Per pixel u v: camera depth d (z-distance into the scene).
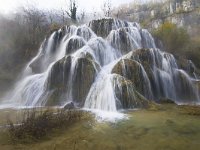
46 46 26.98
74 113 11.84
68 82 17.20
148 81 17.50
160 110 13.48
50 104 16.30
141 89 16.91
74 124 10.38
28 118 9.91
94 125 10.27
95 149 7.69
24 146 7.88
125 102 14.26
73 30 27.08
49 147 7.81
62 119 10.51
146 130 9.57
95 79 16.75
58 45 26.44
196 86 19.66
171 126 10.10
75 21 45.97
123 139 8.56
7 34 31.62
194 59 30.38
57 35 27.06
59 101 16.42
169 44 32.50
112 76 15.59
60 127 9.76
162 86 19.12
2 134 8.91
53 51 26.30
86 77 16.72
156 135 8.96
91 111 13.30
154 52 20.25
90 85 16.41
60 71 17.66
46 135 8.86
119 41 25.84
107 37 26.44
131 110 13.66
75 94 16.52
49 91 17.27
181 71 20.52
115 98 14.16
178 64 22.25
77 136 8.85
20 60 27.70
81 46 24.23
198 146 7.91
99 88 15.44
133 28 28.09
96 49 23.02
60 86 17.17
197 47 32.34
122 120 11.13
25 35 31.94
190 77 22.00
